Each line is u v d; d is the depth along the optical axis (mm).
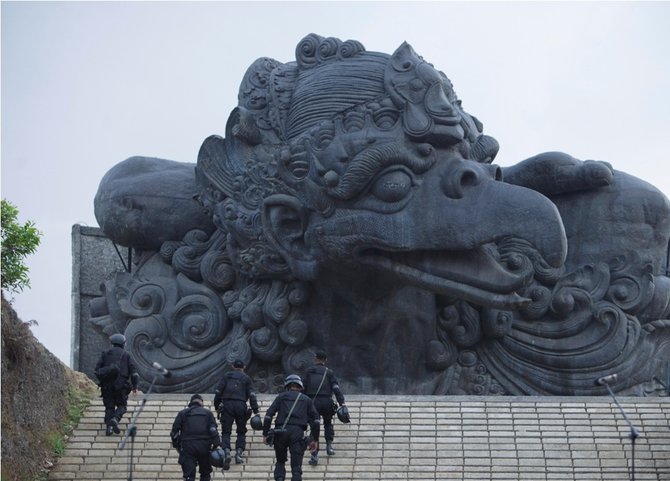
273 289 30000
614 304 30766
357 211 27812
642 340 30719
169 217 31750
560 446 23344
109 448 23500
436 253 27844
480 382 30422
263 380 30156
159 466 22984
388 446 23391
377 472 22562
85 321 35344
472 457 23047
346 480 22312
